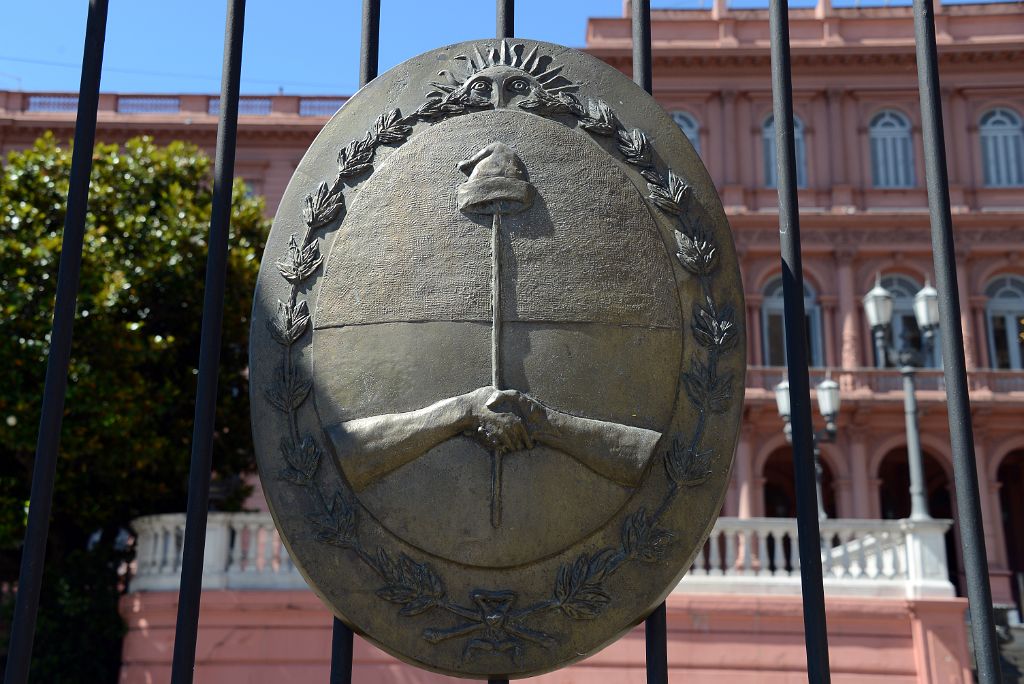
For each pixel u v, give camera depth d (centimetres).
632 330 280
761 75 2638
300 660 1112
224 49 313
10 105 2553
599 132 295
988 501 2352
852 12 2664
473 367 274
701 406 278
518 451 270
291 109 2642
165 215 1371
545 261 282
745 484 2367
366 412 274
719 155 2600
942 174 297
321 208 290
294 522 270
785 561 1231
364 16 321
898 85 2625
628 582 266
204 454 282
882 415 2425
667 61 2627
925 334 1271
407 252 284
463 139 292
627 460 270
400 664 1095
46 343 1177
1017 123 2603
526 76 300
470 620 262
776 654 1124
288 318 283
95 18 310
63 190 1302
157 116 2606
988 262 2525
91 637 1205
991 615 265
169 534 1184
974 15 2639
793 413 287
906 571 1159
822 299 2512
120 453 1227
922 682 1098
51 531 1270
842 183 2580
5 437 1156
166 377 1334
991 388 2405
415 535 266
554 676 1107
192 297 1338
